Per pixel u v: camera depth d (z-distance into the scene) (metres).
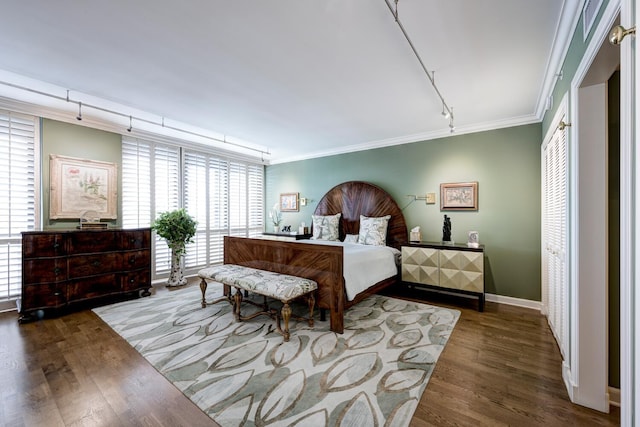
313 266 2.75
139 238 3.62
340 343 2.33
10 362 2.04
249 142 4.77
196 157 4.96
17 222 3.15
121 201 4.03
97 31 1.83
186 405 1.59
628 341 0.94
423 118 3.49
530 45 1.97
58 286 2.97
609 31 1.17
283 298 2.38
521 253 3.39
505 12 1.65
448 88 2.66
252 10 1.63
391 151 4.48
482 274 3.15
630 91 0.94
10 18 1.68
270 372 1.90
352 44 1.98
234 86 2.64
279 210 6.03
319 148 5.16
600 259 1.59
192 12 1.65
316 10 1.64
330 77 2.46
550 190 2.62
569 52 1.81
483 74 2.38
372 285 3.20
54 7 1.60
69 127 3.56
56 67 2.29
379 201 4.48
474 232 3.50
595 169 1.61
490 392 1.72
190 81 2.54
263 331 2.56
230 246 3.70
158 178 4.45
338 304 2.55
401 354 2.15
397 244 4.25
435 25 1.77
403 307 3.27
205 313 3.03
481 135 3.68
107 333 2.53
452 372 1.93
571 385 1.67
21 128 3.19
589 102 1.62
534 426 1.45
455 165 3.87
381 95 2.83
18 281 3.15
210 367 1.97
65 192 3.49
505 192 3.51
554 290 2.47
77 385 1.78
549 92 2.52
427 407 1.58
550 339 2.43
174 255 4.25
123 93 2.81
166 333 2.52
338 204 4.98
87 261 3.19
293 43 1.97
